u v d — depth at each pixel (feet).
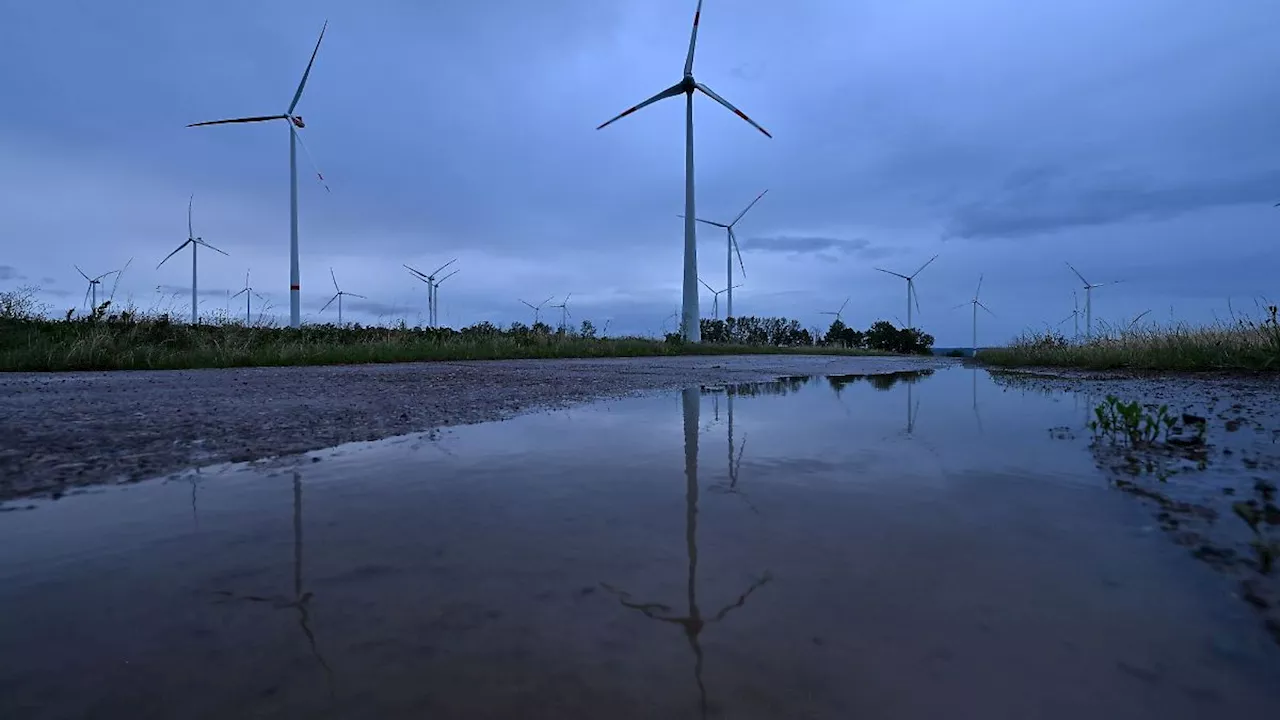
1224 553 4.66
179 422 11.19
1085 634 3.40
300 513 5.65
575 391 18.67
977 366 47.44
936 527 5.26
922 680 2.93
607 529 5.19
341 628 3.43
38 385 19.90
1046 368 39.42
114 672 3.00
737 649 3.20
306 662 3.08
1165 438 9.90
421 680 2.92
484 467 7.58
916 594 3.89
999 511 5.77
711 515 5.56
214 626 3.45
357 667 3.03
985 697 2.80
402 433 10.17
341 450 8.73
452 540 4.88
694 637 3.32
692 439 9.72
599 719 2.60
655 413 13.19
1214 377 25.31
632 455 8.41
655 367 35.40
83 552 4.62
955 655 3.15
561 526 5.25
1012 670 3.03
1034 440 9.78
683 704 2.72
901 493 6.40
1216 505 6.00
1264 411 13.52
